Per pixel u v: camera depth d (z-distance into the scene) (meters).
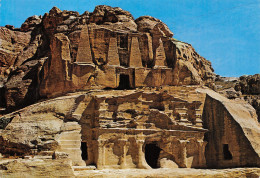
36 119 33.22
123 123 34.69
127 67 39.75
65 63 37.66
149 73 39.97
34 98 41.84
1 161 27.92
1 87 45.84
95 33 39.12
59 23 47.72
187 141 36.41
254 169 33.25
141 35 41.12
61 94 37.59
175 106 37.47
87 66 37.66
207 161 37.97
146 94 37.16
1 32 55.38
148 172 31.11
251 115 38.44
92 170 31.16
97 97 34.09
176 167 35.72
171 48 41.50
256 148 34.62
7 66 51.88
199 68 44.06
